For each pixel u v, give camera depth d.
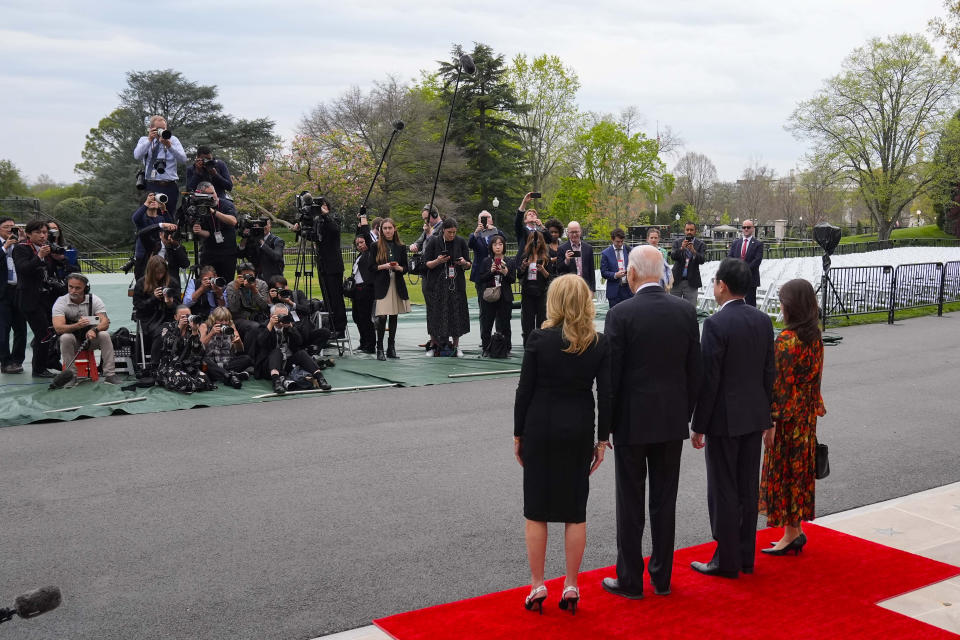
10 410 8.61
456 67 56.19
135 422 8.45
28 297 10.12
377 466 6.97
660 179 61.09
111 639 3.97
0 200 49.94
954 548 5.25
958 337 15.34
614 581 4.57
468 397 9.89
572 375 4.25
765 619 4.18
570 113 59.25
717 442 4.72
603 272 13.63
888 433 8.30
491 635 3.98
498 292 12.24
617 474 4.48
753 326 4.70
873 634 4.01
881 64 49.22
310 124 55.81
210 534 5.38
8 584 4.59
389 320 12.22
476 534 5.44
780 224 74.25
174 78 65.25
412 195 52.91
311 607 4.33
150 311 10.41
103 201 63.88
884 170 51.81
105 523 5.56
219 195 12.00
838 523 5.75
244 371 10.41
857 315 18.14
